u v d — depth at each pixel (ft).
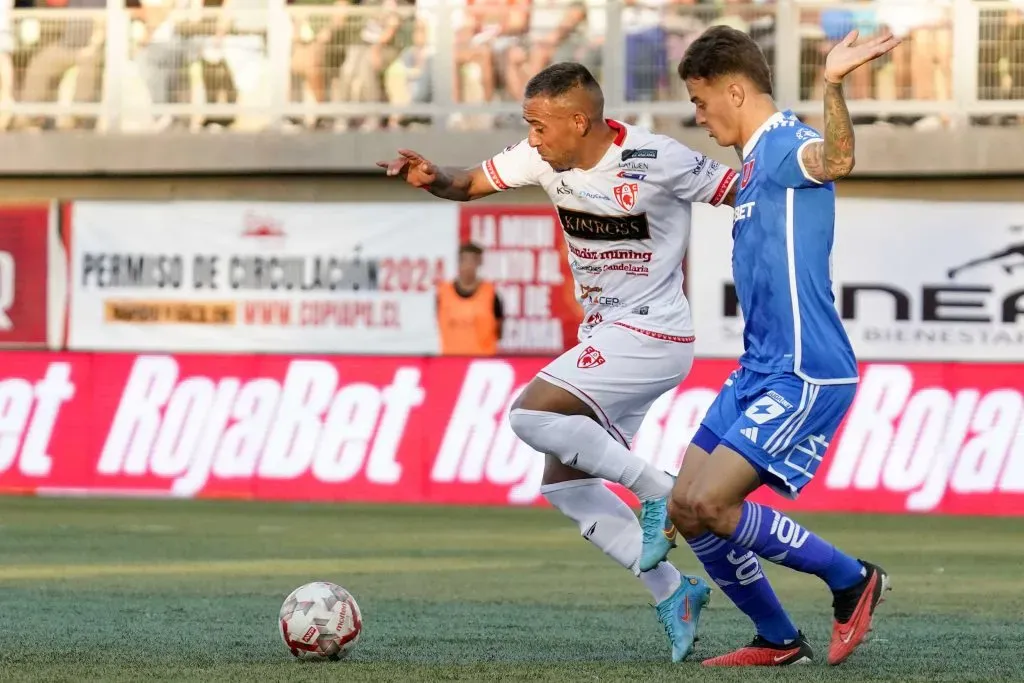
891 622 76.74
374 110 179.32
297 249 174.91
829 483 152.97
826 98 51.65
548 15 177.37
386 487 159.33
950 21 173.37
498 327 171.22
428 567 104.83
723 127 56.59
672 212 61.11
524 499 157.17
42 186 187.01
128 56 183.73
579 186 60.80
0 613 76.64
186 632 69.15
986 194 174.81
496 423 158.10
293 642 58.90
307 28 180.75
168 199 185.57
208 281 176.55
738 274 56.70
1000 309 164.04
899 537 129.59
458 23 178.70
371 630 71.26
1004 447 149.89
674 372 62.44
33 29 184.34
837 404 55.21
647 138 60.13
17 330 179.32
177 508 151.23
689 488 55.16
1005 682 54.70
